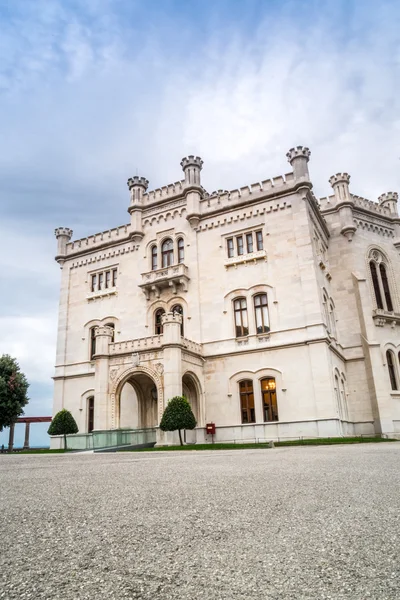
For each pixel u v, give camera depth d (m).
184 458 14.79
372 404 34.81
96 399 31.22
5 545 3.79
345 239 38.97
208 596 2.62
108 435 27.97
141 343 31.17
